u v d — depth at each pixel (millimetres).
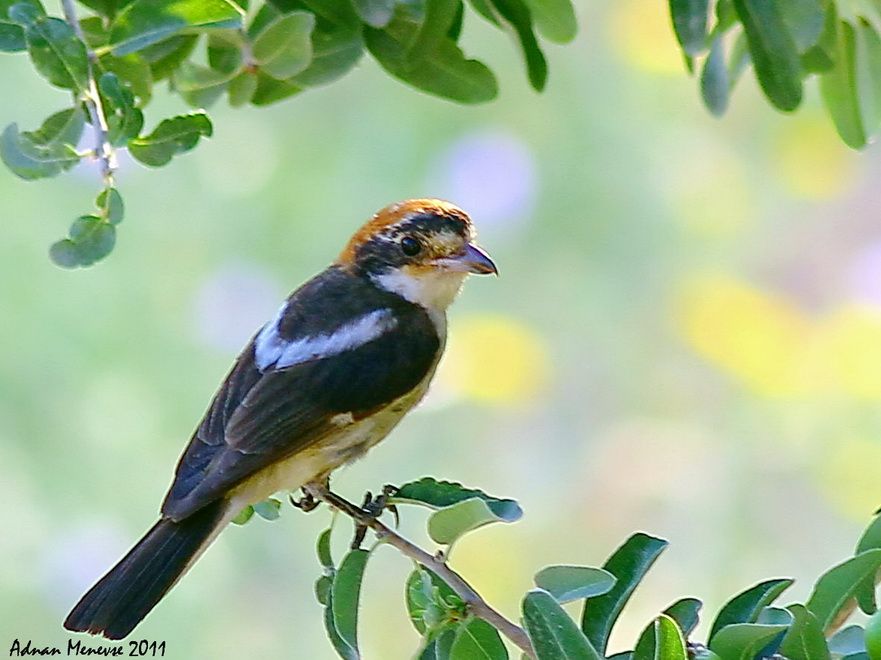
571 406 12609
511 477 12328
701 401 12672
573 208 12828
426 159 12586
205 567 10992
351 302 7766
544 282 12805
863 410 12359
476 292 12742
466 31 12852
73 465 11094
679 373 12766
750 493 12320
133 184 11867
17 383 11102
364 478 11914
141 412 11336
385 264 7922
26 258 11281
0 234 11258
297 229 12203
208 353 11602
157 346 11562
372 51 6953
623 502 12375
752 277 13164
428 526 5883
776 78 6395
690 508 12289
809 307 13078
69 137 5953
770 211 13266
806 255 13188
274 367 7398
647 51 13055
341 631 5910
